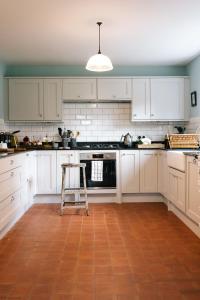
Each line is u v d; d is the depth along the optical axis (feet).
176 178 11.98
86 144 16.69
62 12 9.51
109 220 11.98
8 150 12.26
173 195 12.52
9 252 8.59
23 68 16.51
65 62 15.71
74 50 13.57
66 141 15.85
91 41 12.33
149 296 6.14
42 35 11.58
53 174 14.87
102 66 10.56
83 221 11.85
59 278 6.97
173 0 8.76
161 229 10.71
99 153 14.88
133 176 14.98
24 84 15.71
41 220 11.99
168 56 14.73
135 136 16.80
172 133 16.78
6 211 10.07
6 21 10.19
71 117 16.70
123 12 9.54
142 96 15.90
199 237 9.75
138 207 14.25
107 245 9.12
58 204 14.97
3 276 7.09
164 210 13.60
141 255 8.31
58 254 8.43
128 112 16.75
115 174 14.99
